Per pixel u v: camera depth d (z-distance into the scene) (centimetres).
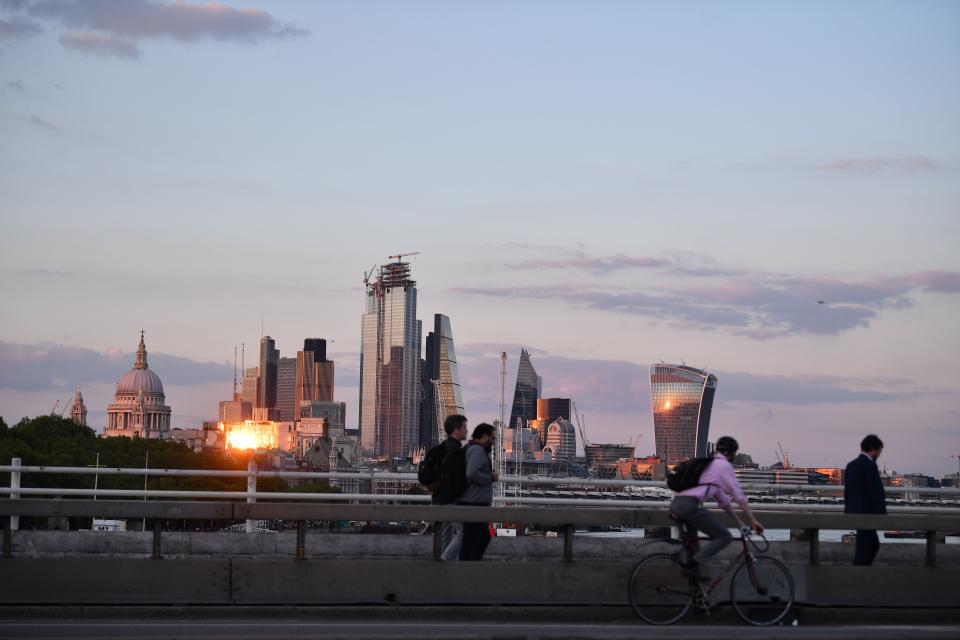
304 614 2159
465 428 2427
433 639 1873
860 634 1984
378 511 2220
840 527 2306
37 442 19150
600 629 2019
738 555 2161
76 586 2148
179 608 2136
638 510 2266
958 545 2727
